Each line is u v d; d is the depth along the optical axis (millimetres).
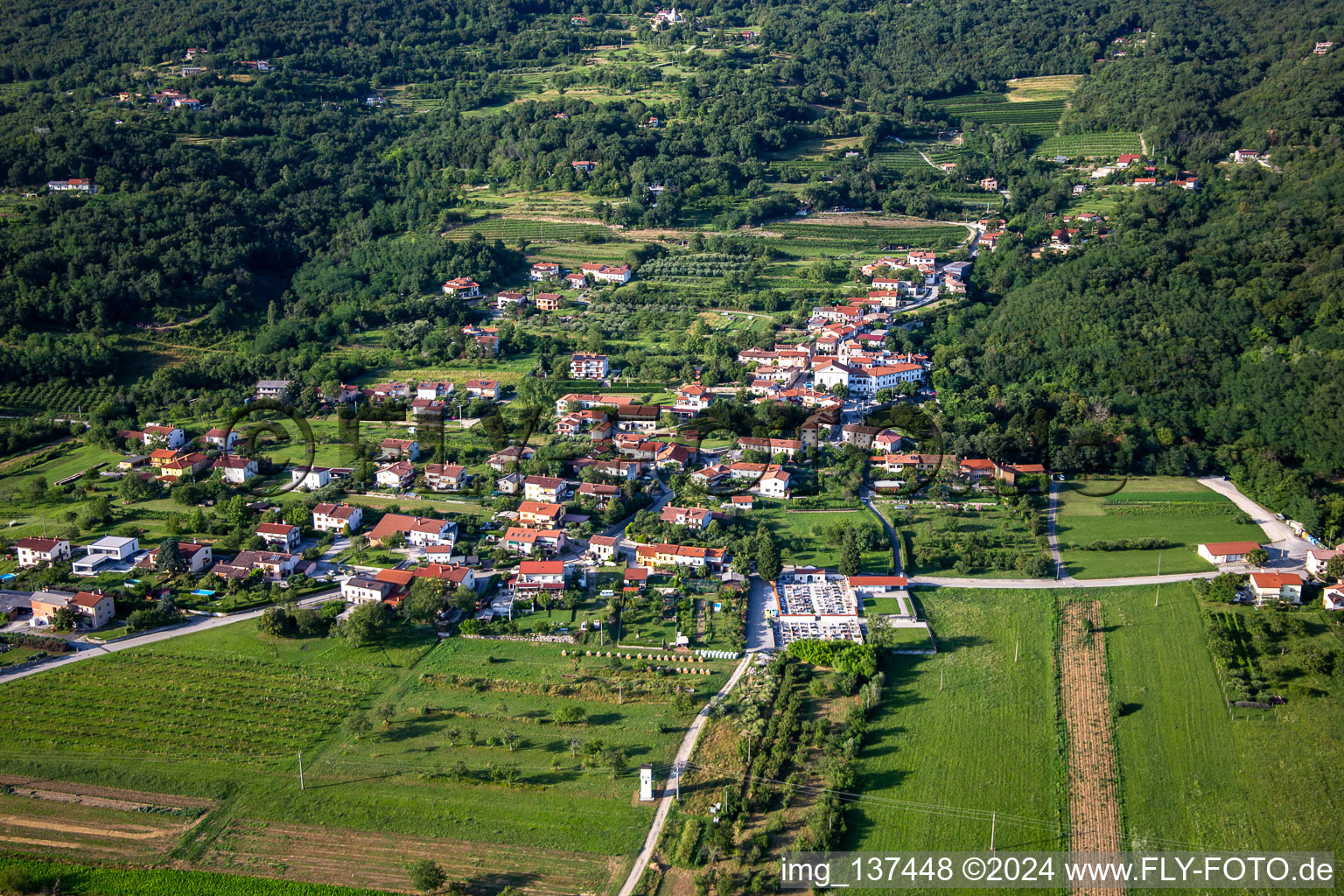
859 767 175375
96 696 187500
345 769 171125
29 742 175125
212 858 152250
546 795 165875
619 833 158625
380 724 182000
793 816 163875
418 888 146125
